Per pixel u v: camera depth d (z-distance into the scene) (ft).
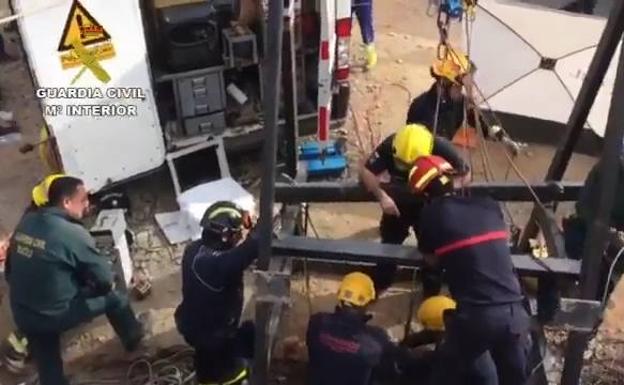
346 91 23.12
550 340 19.04
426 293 19.33
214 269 15.99
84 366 19.26
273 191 13.99
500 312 14.76
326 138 22.13
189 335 16.93
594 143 24.09
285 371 18.97
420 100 19.76
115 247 19.61
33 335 17.51
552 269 15.14
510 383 15.96
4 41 27.58
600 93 22.39
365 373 15.52
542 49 22.82
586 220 16.20
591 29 22.27
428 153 17.01
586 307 13.78
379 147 17.58
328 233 22.17
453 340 15.35
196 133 21.98
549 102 23.29
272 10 12.44
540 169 23.97
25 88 26.84
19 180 23.82
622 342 19.42
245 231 16.89
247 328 17.70
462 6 16.30
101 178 21.08
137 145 21.08
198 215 21.43
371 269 19.58
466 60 17.83
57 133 19.98
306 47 21.71
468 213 14.94
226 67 21.03
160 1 20.31
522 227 21.98
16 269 16.96
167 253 21.61
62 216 17.06
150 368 19.01
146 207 22.72
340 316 15.70
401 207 17.93
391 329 19.74
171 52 20.59
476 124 18.53
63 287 16.98
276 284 14.73
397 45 28.60
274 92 12.95
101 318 20.08
